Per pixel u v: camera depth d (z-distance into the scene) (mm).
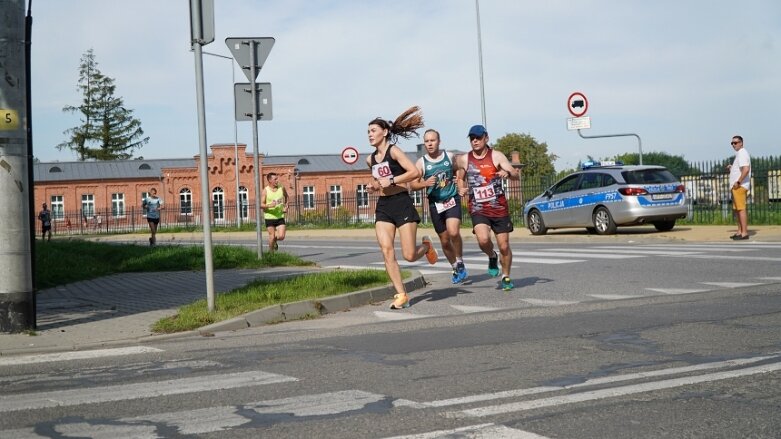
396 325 8477
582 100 23422
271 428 4512
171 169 70750
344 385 5566
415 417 4652
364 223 41562
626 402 4852
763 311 8258
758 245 16438
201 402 5188
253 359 6723
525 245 20078
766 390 5051
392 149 9438
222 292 11391
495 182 10938
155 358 6980
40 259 17000
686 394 5004
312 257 19172
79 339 8102
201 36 9125
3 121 8398
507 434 4254
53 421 4816
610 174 21656
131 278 14953
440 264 15430
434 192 11578
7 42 8414
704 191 25281
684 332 7211
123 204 70938
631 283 11242
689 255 14711
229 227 50406
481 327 8055
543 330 7656
